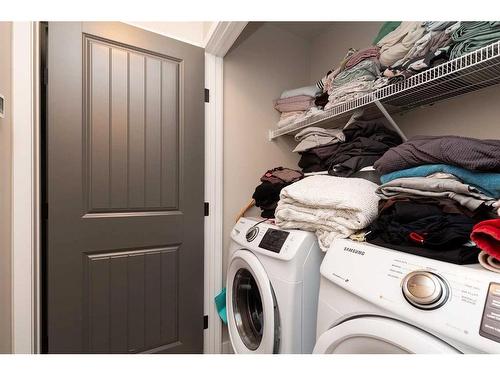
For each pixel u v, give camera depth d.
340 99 1.27
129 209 1.31
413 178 0.73
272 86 1.84
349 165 1.11
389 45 1.08
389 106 1.23
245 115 1.74
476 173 0.63
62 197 1.15
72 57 1.17
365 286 0.60
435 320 0.46
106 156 1.25
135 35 1.31
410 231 0.65
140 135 1.33
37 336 1.12
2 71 1.00
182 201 1.44
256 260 1.11
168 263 1.40
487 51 0.74
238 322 1.32
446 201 0.66
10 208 1.05
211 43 1.48
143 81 1.34
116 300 1.27
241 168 1.72
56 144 1.13
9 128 1.05
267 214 1.45
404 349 0.50
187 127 1.46
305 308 0.94
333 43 1.82
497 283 0.43
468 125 1.07
